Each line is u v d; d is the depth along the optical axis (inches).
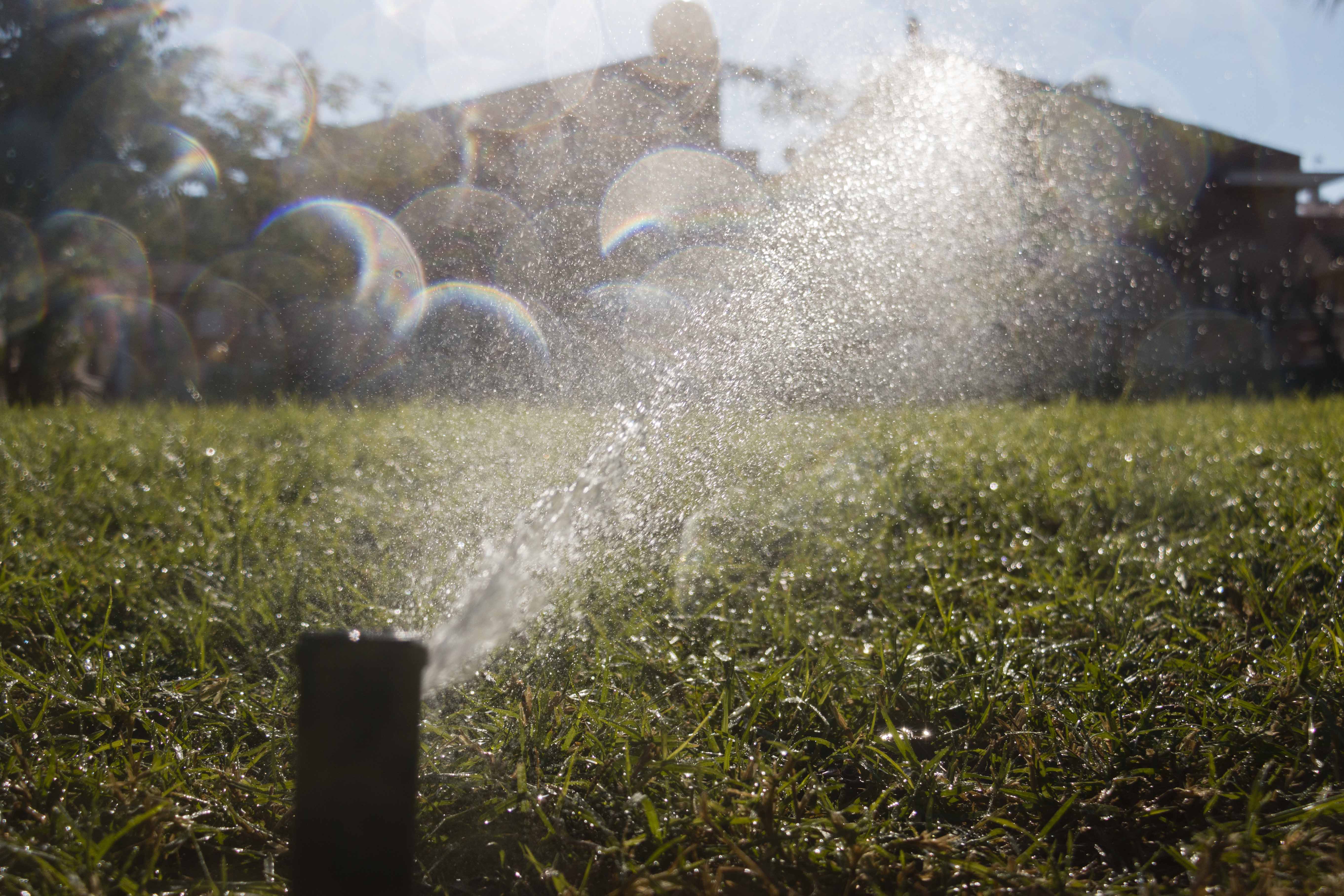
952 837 55.2
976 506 140.6
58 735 66.0
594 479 100.3
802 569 107.7
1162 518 127.0
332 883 39.9
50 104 608.7
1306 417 233.8
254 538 118.9
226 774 61.9
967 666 77.6
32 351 589.6
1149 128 369.4
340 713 40.2
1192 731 64.9
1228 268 484.4
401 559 108.5
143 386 585.9
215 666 84.0
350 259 398.6
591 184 242.7
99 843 52.5
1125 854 56.0
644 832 55.0
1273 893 45.4
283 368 433.1
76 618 91.1
